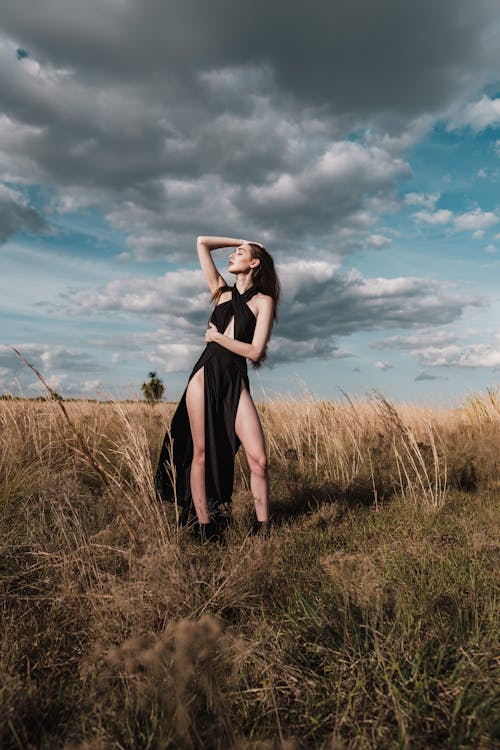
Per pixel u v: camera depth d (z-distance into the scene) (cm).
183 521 375
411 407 795
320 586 261
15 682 167
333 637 204
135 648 165
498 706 160
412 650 191
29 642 208
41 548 301
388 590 238
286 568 285
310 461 559
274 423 712
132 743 144
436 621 216
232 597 237
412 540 330
